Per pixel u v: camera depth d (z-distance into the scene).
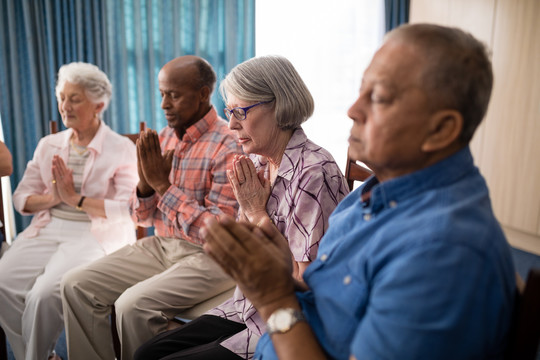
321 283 0.68
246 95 1.11
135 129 3.13
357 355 0.55
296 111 1.12
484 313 0.52
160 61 3.09
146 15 2.99
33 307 1.56
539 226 2.97
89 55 2.88
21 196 1.87
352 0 3.63
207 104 1.62
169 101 1.55
